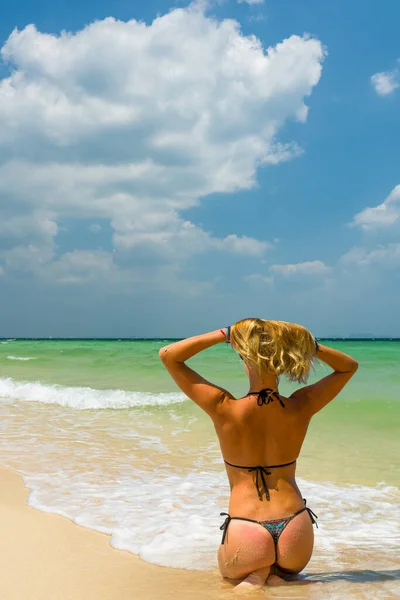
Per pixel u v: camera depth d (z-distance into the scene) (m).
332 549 3.91
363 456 7.11
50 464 6.65
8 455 7.11
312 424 9.07
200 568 3.46
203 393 2.92
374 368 18.48
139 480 5.96
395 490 5.67
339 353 2.98
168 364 2.98
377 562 3.55
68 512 4.82
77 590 3.14
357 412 9.88
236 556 2.82
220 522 4.53
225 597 2.82
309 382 14.84
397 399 11.03
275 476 2.85
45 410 11.16
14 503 5.09
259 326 2.89
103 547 3.95
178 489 5.60
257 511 2.81
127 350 31.19
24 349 33.88
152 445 7.79
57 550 3.89
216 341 2.97
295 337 2.88
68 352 28.89
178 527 4.40
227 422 2.88
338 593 2.85
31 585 3.24
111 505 5.04
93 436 8.45
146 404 11.55
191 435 8.48
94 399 12.15
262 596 2.77
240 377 15.64
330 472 6.41
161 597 2.94
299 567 2.84
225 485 5.77
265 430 2.85
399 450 7.38
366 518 4.77
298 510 2.82
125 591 3.10
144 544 4.01
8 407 11.60
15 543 4.04
